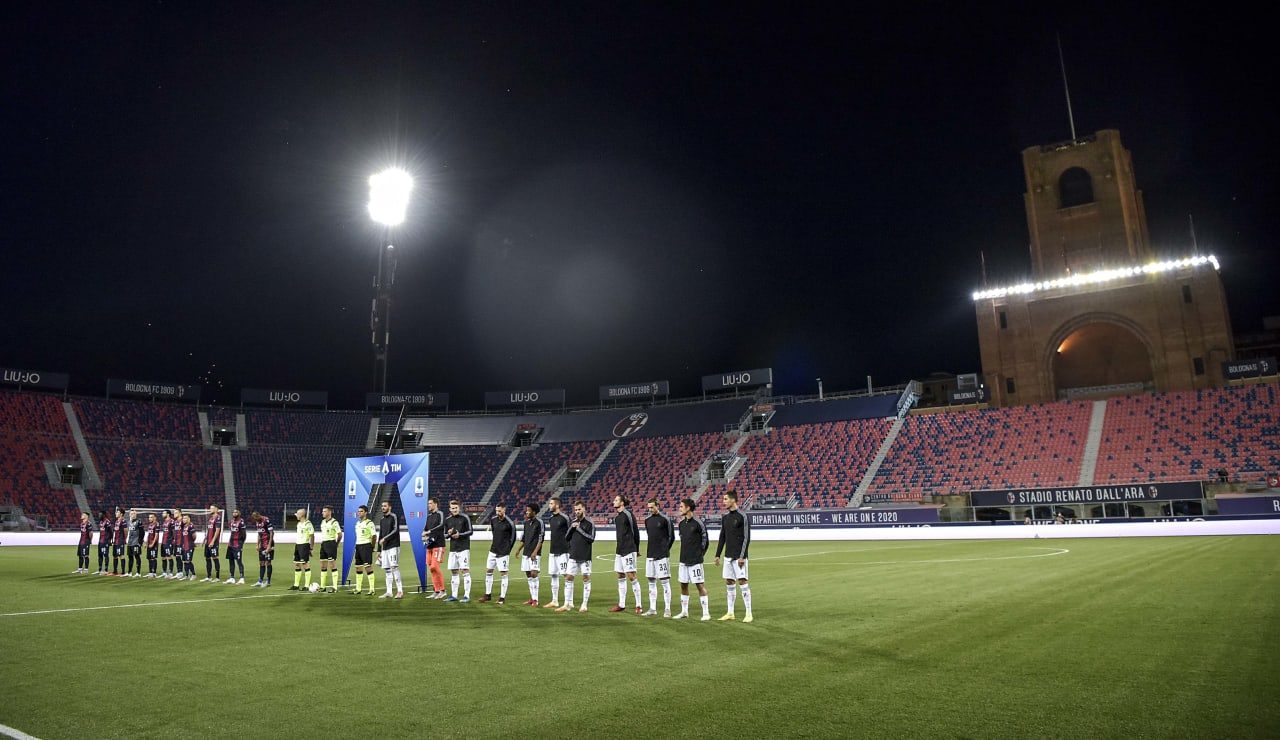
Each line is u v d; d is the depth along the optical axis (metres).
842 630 12.22
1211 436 52.16
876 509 52.69
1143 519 46.41
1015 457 57.12
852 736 6.69
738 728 6.96
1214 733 6.68
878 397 72.19
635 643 11.51
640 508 66.56
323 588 21.12
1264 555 25.69
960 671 9.07
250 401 82.75
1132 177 65.94
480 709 7.73
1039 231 65.31
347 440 80.81
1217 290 58.12
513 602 17.58
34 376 71.94
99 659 10.45
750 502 62.09
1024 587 17.80
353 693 8.43
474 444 82.44
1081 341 64.31
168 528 25.03
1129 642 10.67
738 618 14.03
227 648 11.27
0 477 60.41
